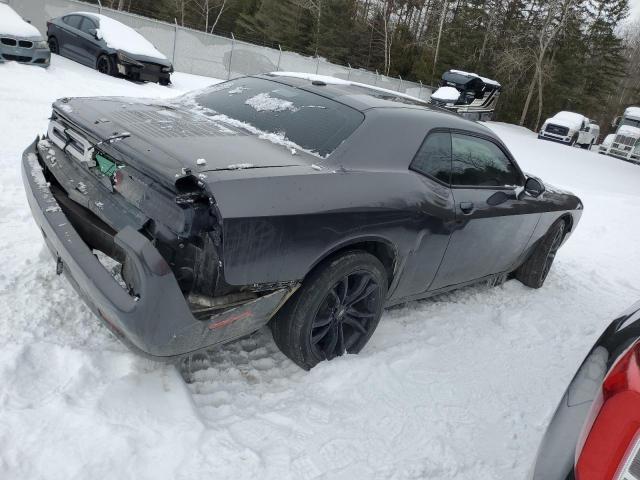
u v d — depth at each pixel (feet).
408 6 149.69
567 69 148.46
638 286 19.65
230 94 11.59
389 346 10.77
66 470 6.30
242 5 146.10
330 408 8.56
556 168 55.21
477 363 11.12
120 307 6.88
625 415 4.35
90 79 36.65
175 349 7.27
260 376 9.06
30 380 7.59
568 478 4.68
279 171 7.97
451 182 11.24
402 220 9.62
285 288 8.14
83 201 8.32
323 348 9.59
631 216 31.96
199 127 9.28
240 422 7.85
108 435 6.86
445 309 13.34
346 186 8.71
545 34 140.36
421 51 142.92
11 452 6.35
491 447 8.63
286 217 7.62
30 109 23.54
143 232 7.25
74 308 9.55
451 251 11.41
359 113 10.08
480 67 143.33
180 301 6.93
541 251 15.78
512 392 10.36
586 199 35.27
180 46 65.21
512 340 12.59
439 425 8.82
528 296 15.66
